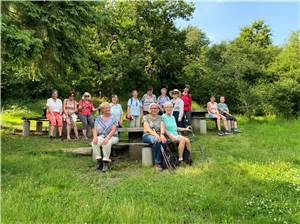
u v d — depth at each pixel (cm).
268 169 833
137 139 1052
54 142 1184
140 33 2867
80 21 1369
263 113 2064
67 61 1448
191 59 3189
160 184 712
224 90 2262
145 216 540
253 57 2952
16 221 520
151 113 916
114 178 782
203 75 2745
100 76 2569
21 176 756
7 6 1231
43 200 616
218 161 900
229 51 2477
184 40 3153
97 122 880
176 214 560
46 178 739
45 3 1275
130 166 883
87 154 993
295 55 2553
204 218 560
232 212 572
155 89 3023
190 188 684
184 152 887
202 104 2527
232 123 1402
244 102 2011
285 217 557
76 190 682
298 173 812
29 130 1393
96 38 2572
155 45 2964
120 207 571
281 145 1123
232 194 652
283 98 2027
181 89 3048
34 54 1126
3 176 755
